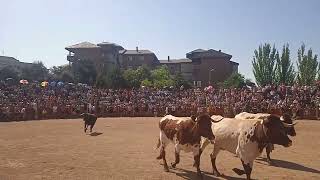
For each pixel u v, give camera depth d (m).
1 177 13.23
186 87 89.50
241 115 16.19
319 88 49.56
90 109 48.66
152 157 17.22
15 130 30.66
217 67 108.88
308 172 14.41
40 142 22.77
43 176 13.38
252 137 12.02
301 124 36.31
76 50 107.94
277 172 14.38
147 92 57.50
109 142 22.59
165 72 92.31
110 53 108.31
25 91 54.66
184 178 13.14
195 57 112.38
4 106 44.66
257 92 50.81
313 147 21.03
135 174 13.71
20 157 17.28
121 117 48.00
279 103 43.59
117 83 79.25
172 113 47.53
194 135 12.87
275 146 21.36
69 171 14.20
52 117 46.88
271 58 85.75
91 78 86.38
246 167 12.10
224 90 54.72
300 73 81.25
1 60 113.06
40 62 97.94
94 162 15.99
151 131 29.27
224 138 12.95
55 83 61.09
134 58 113.38
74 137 25.39
